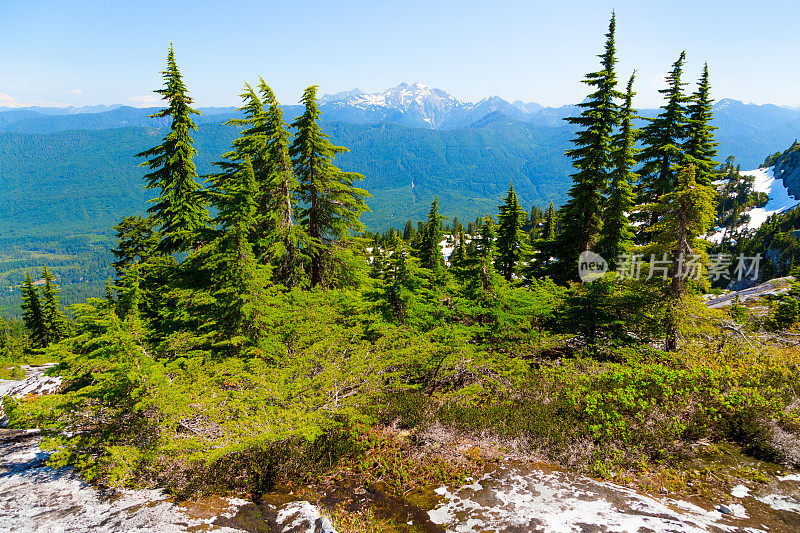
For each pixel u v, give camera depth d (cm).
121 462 606
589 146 1759
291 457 698
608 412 834
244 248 1023
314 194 1631
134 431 662
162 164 1755
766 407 797
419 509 599
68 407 646
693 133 1947
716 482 656
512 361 1102
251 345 980
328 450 732
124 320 754
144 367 686
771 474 673
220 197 1110
